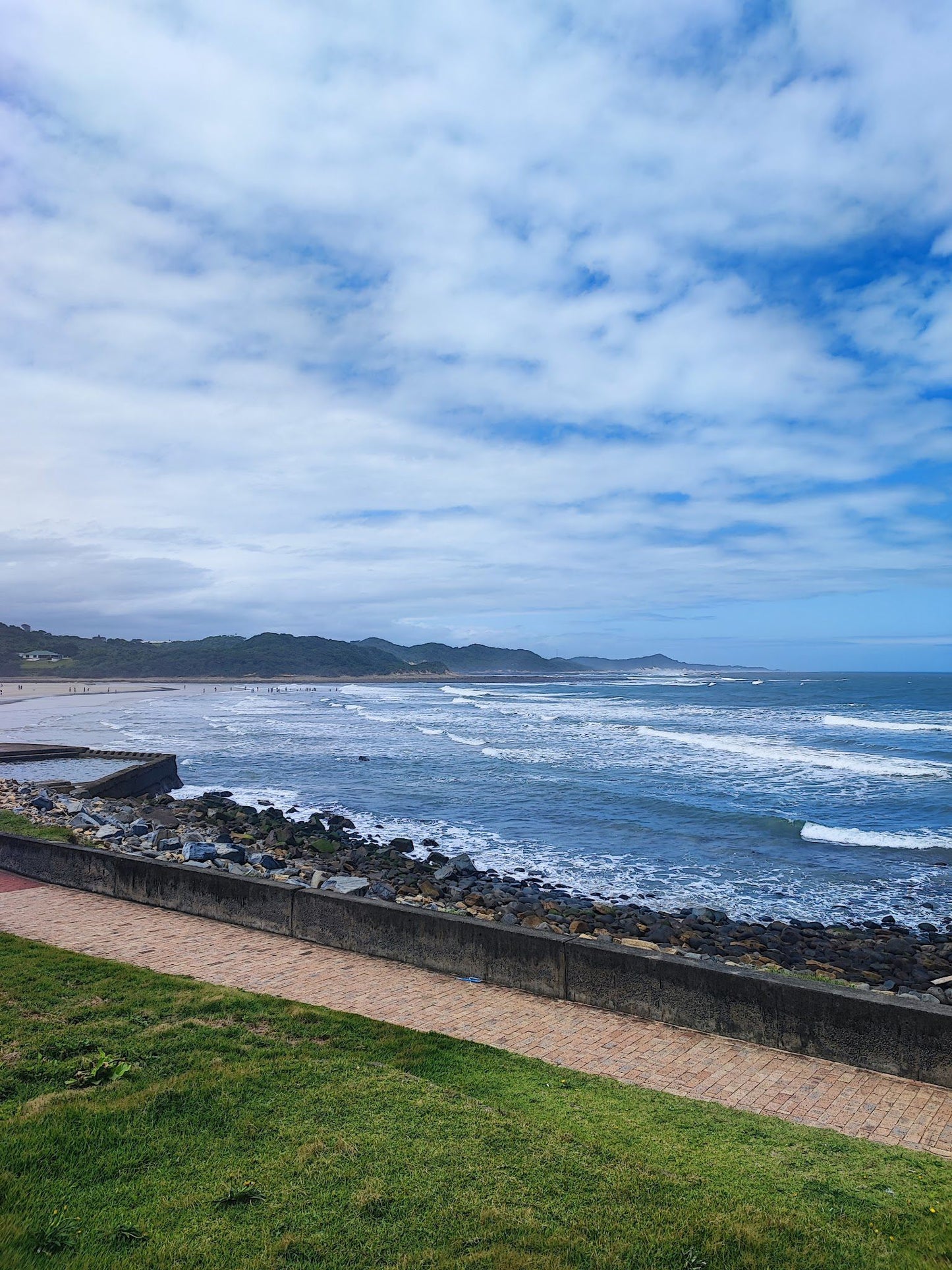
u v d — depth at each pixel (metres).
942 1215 4.41
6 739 48.84
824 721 61.75
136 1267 3.79
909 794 30.41
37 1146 4.70
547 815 27.44
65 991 7.28
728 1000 7.18
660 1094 6.00
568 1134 5.18
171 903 10.71
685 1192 4.57
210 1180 4.49
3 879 12.33
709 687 138.00
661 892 19.20
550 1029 7.28
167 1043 6.21
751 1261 3.96
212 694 127.94
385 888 16.64
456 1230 4.12
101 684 172.75
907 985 13.22
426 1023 7.30
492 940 8.35
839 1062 6.71
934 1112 5.94
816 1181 4.78
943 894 19.12
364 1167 4.64
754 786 32.19
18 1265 3.73
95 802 24.16
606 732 54.06
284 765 39.59
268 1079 5.66
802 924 16.97
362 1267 3.85
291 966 8.70
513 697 108.25
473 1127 5.12
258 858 17.53
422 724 62.06
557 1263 3.90
